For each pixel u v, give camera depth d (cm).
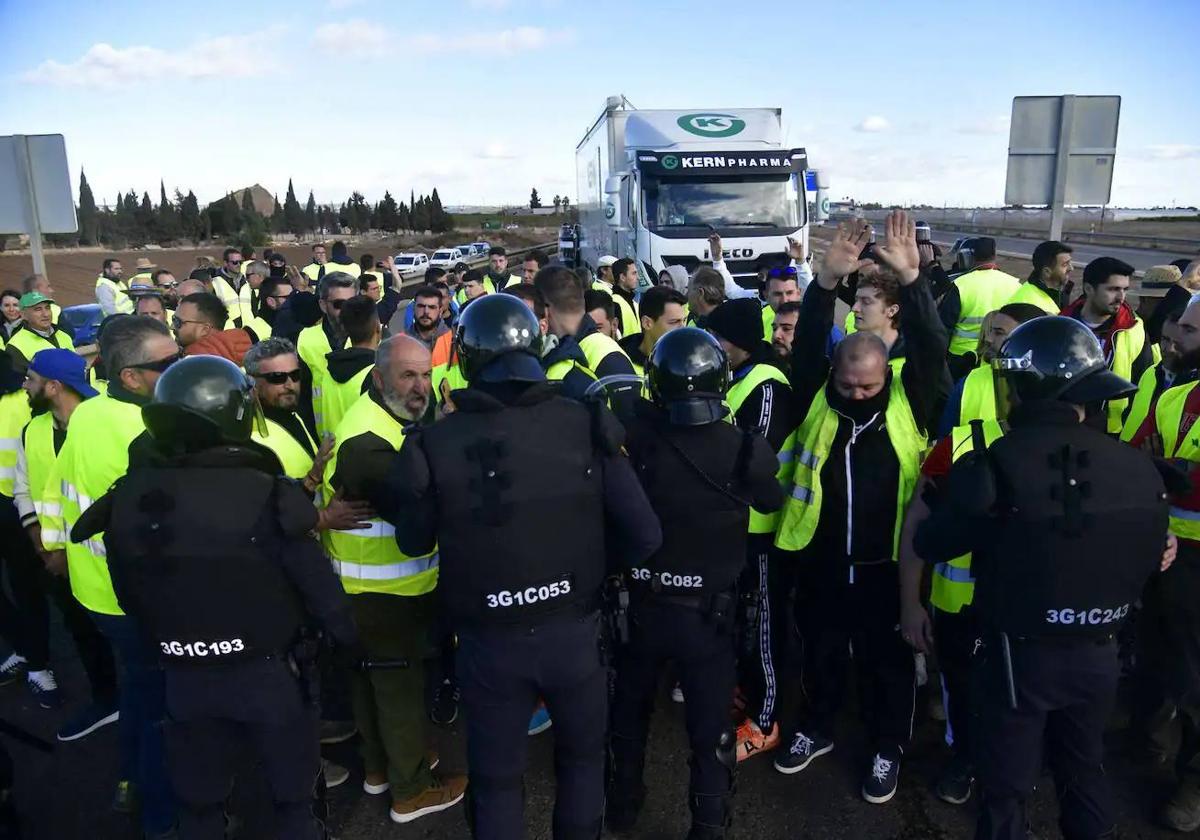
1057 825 324
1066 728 250
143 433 271
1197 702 314
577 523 247
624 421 295
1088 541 229
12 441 421
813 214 1277
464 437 244
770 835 324
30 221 846
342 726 393
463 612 248
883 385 323
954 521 249
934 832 325
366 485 286
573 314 385
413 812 335
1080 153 723
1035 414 241
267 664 241
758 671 359
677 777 362
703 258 1200
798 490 338
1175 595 319
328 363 421
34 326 757
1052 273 567
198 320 479
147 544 226
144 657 301
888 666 336
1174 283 597
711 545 273
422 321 686
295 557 238
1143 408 370
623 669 300
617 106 1458
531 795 351
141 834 333
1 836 313
